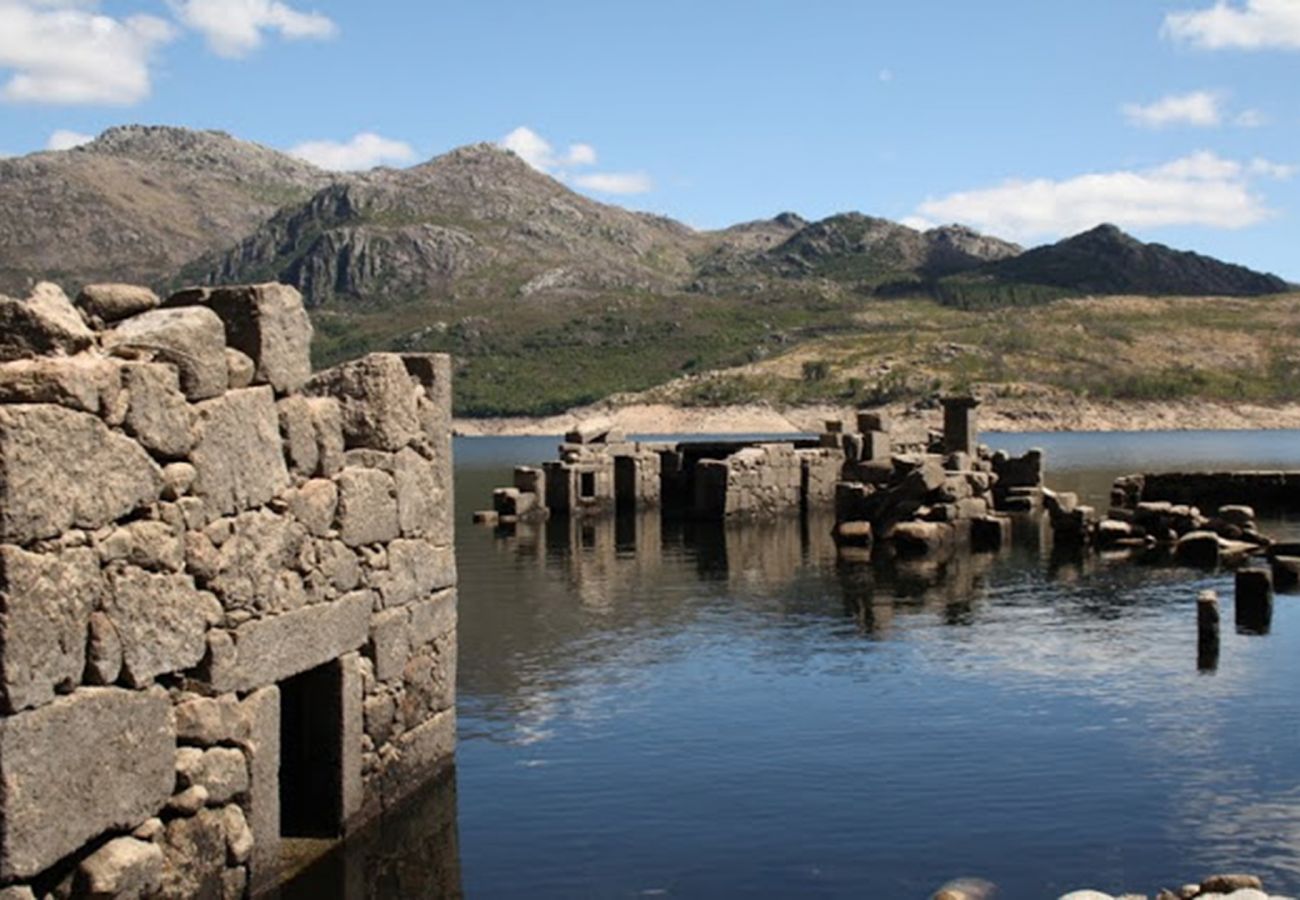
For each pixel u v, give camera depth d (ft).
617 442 156.04
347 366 43.50
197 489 33.47
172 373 32.55
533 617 80.48
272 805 36.37
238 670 34.83
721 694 60.70
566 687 62.23
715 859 40.60
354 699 41.29
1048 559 106.93
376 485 42.98
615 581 95.35
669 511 149.89
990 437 564.71
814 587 92.32
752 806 45.27
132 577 30.63
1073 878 38.73
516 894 37.78
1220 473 145.18
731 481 139.23
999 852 40.83
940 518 120.98
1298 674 63.46
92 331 32.50
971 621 78.64
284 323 38.24
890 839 42.06
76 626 28.68
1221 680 62.54
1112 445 448.24
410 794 45.70
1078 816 43.91
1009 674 64.28
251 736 35.32
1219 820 43.37
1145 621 78.07
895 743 52.60
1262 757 50.14
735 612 82.12
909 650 70.13
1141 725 54.80
